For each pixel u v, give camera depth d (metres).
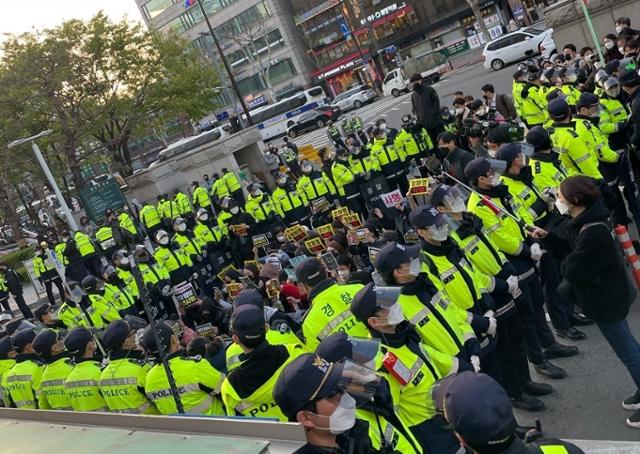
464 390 2.48
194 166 28.36
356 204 14.84
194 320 9.73
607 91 8.93
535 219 6.81
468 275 5.41
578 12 19.77
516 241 6.14
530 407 5.93
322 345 3.64
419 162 14.83
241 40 67.38
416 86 14.74
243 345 4.20
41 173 32.38
